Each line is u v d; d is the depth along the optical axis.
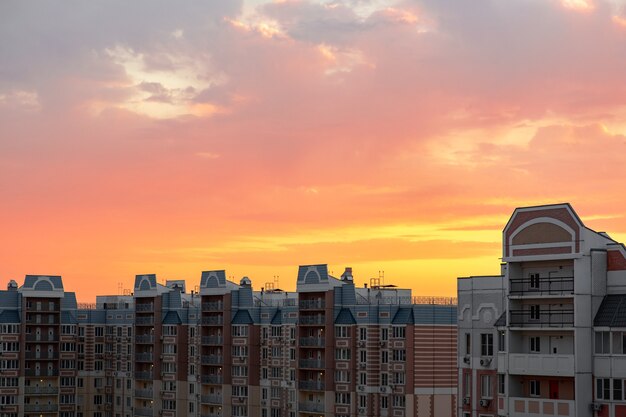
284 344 154.12
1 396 179.62
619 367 86.38
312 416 148.00
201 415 169.00
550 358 89.81
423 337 135.50
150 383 182.38
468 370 100.88
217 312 167.00
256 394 159.62
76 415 189.38
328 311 144.88
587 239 89.12
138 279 183.62
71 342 189.75
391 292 149.50
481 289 100.31
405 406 134.62
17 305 183.38
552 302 92.06
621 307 87.31
